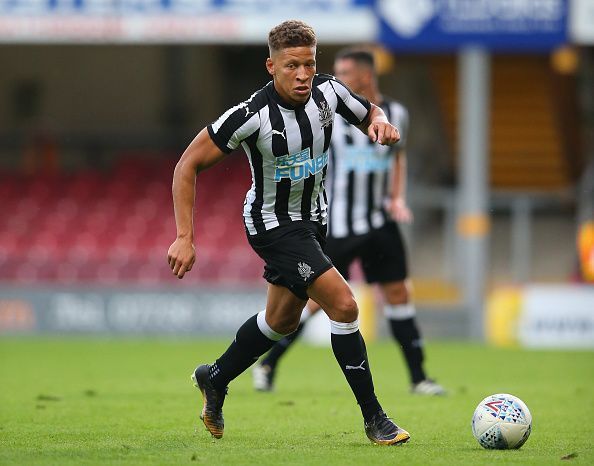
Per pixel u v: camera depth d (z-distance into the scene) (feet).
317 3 191.11
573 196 212.64
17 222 248.52
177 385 119.34
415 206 217.36
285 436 76.48
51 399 103.09
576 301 190.80
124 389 114.62
